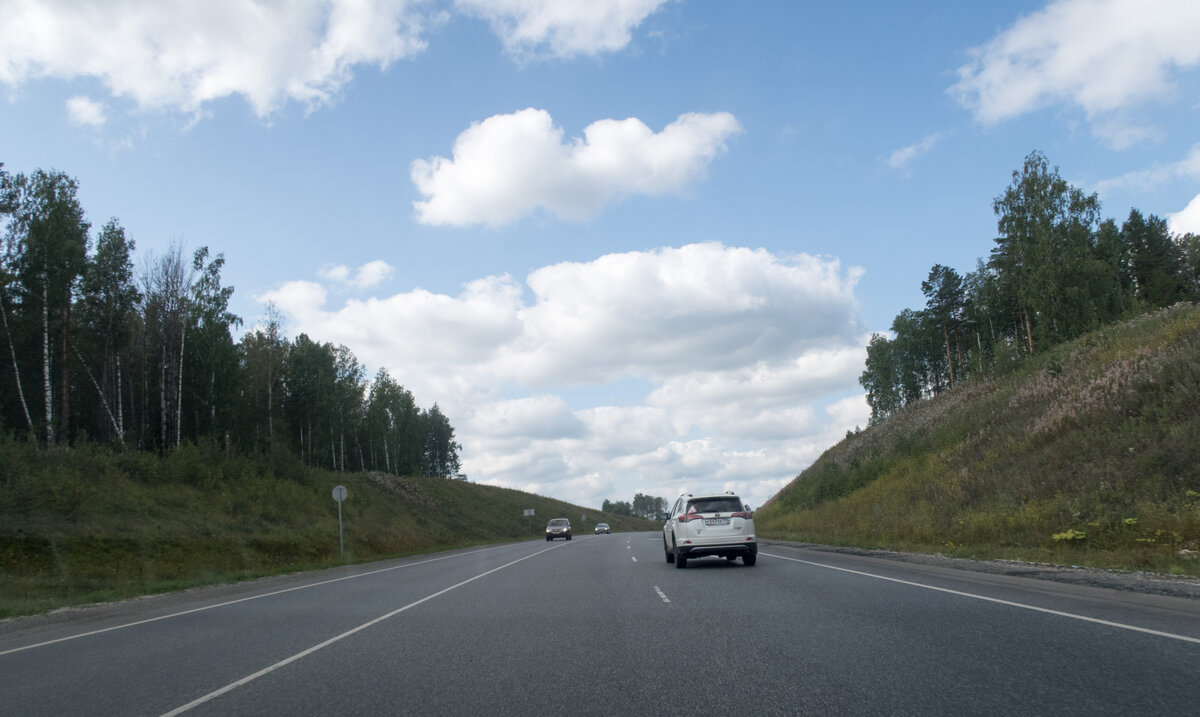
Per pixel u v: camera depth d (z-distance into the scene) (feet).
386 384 294.25
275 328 196.24
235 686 21.49
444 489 269.64
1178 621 26.32
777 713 16.85
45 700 20.52
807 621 29.91
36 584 60.59
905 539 83.71
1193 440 61.82
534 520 292.40
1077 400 92.22
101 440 155.74
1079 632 24.90
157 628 35.81
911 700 17.39
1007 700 17.02
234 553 91.35
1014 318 225.97
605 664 23.11
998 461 93.61
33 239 127.13
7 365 135.64
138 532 84.17
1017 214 162.09
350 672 23.02
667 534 68.44
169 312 150.82
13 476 82.69
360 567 90.48
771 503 252.21
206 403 158.20
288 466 156.35
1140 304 130.82
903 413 227.61
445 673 22.47
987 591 37.22
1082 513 61.93
